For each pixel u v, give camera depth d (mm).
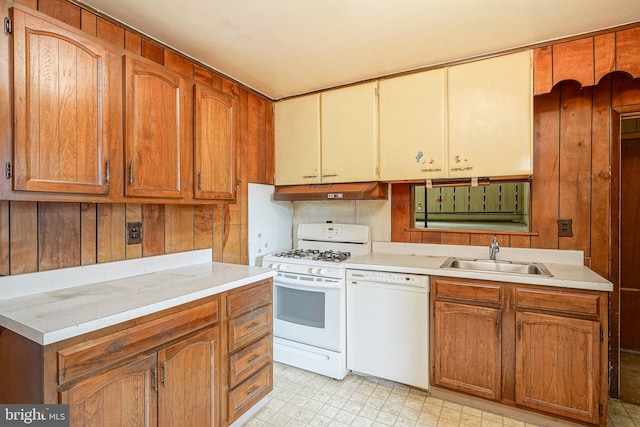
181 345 1461
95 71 1396
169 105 1726
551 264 2195
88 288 1578
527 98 2041
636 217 2682
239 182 2656
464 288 2004
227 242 2547
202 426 1562
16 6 1157
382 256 2648
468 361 2004
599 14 1709
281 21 1765
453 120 2254
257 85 2715
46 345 1023
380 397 2160
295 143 2920
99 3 1589
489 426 1853
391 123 2475
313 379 2400
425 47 2070
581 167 2158
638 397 2115
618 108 2066
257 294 1936
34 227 1467
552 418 1826
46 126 1239
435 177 2320
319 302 2455
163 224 2049
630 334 2738
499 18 1748
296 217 3338
